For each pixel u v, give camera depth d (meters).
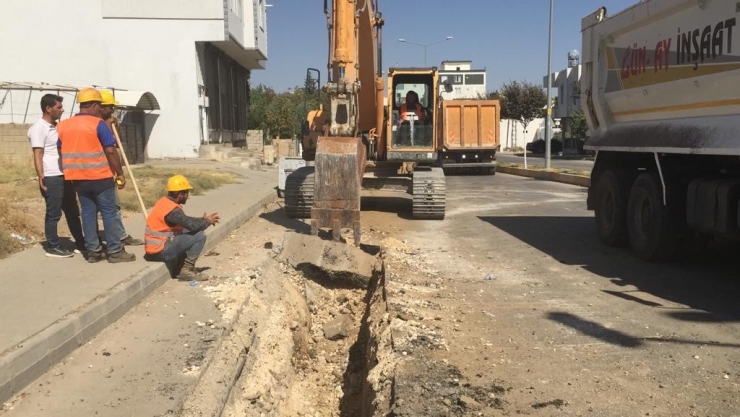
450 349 5.09
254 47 30.89
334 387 5.73
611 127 9.72
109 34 25.42
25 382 4.12
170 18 25.44
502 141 70.00
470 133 26.50
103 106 7.04
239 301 6.12
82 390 4.10
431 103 12.96
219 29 25.61
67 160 6.54
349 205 8.49
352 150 8.48
